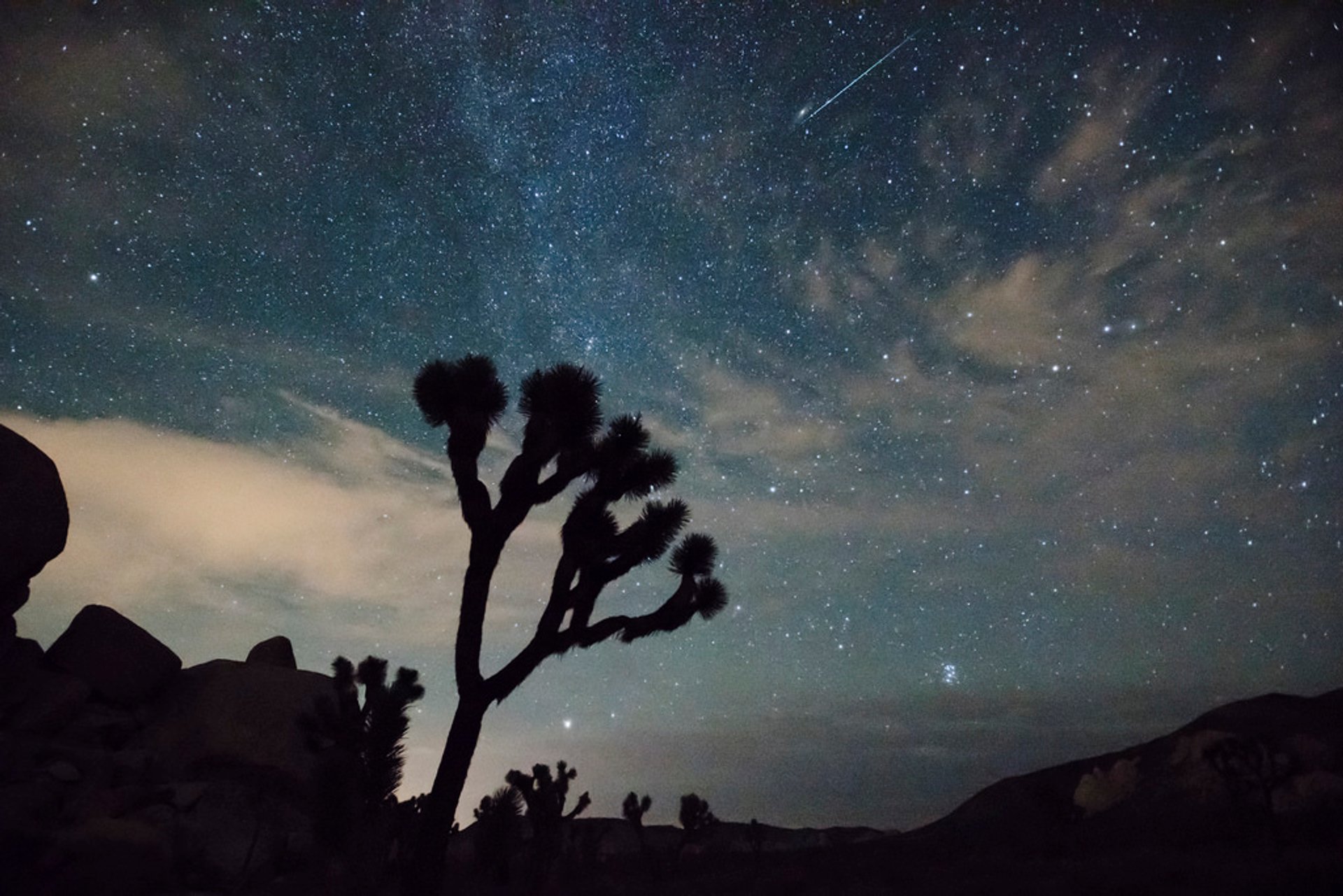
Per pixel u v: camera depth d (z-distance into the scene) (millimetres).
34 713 12102
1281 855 15477
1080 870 15875
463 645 6406
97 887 8625
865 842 38375
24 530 11688
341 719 9109
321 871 9234
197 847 10266
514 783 11438
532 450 6559
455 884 10875
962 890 13555
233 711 13305
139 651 13844
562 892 12867
